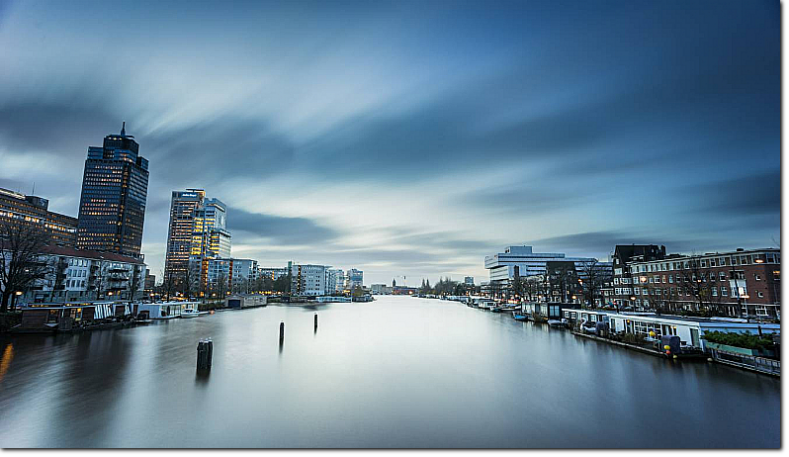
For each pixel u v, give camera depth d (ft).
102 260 338.13
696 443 51.60
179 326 197.57
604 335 148.66
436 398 71.51
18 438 51.49
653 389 77.61
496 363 104.88
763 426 57.57
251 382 81.35
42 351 115.65
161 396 70.69
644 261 284.20
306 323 223.10
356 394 73.61
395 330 188.75
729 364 98.78
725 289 217.15
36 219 637.30
